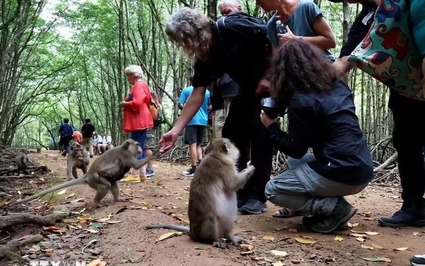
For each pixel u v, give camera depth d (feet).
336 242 5.67
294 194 6.06
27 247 5.41
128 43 36.42
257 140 7.29
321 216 6.09
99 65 41.14
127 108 10.91
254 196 7.41
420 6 4.19
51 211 7.42
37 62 31.24
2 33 16.44
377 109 23.35
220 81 9.36
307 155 6.33
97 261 4.71
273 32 6.48
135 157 7.84
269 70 6.28
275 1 7.02
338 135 5.82
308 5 6.74
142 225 5.92
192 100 6.70
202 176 5.24
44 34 26.00
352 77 23.13
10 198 9.33
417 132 6.44
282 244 5.48
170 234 5.40
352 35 6.25
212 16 12.55
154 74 28.27
